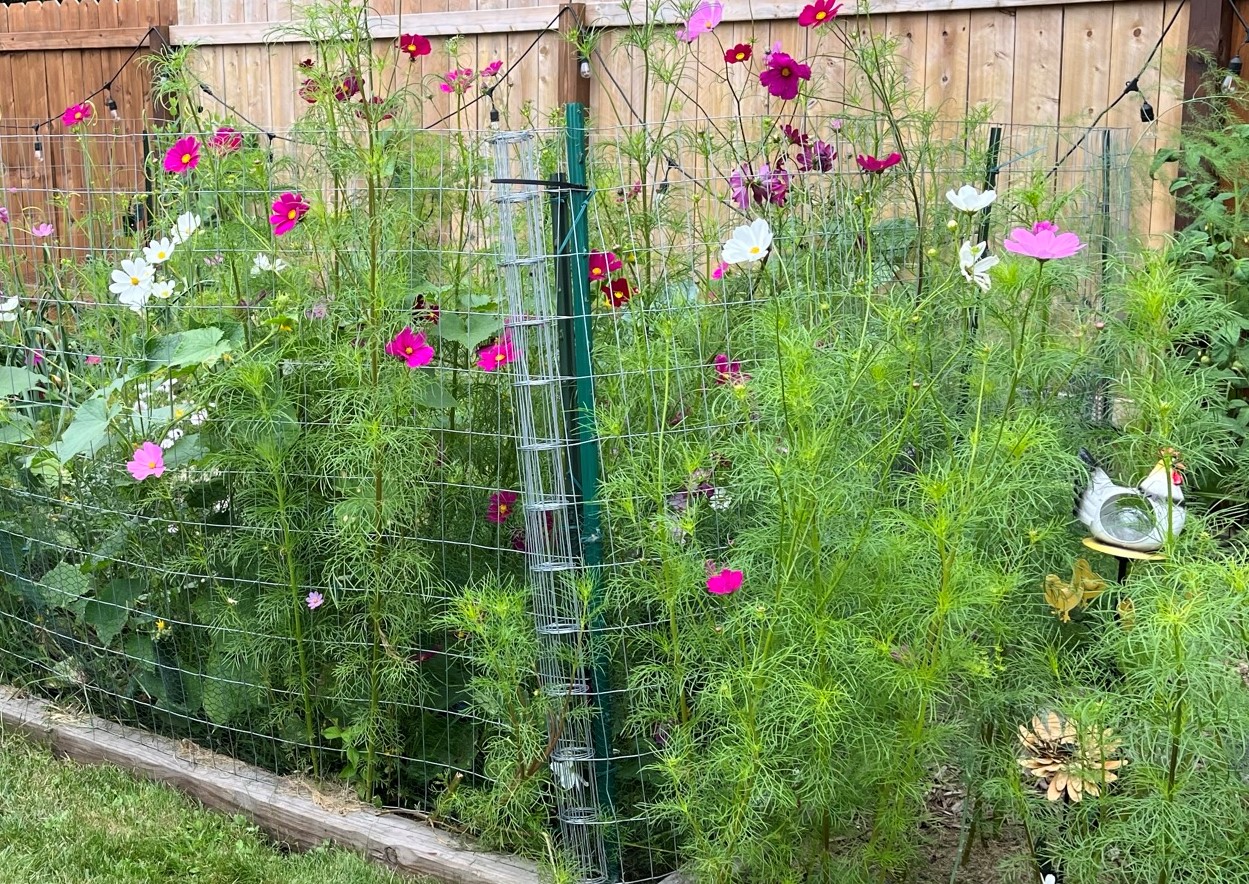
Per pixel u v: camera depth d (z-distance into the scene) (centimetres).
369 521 267
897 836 226
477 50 588
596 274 278
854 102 350
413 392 273
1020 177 396
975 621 214
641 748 260
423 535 291
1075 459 229
